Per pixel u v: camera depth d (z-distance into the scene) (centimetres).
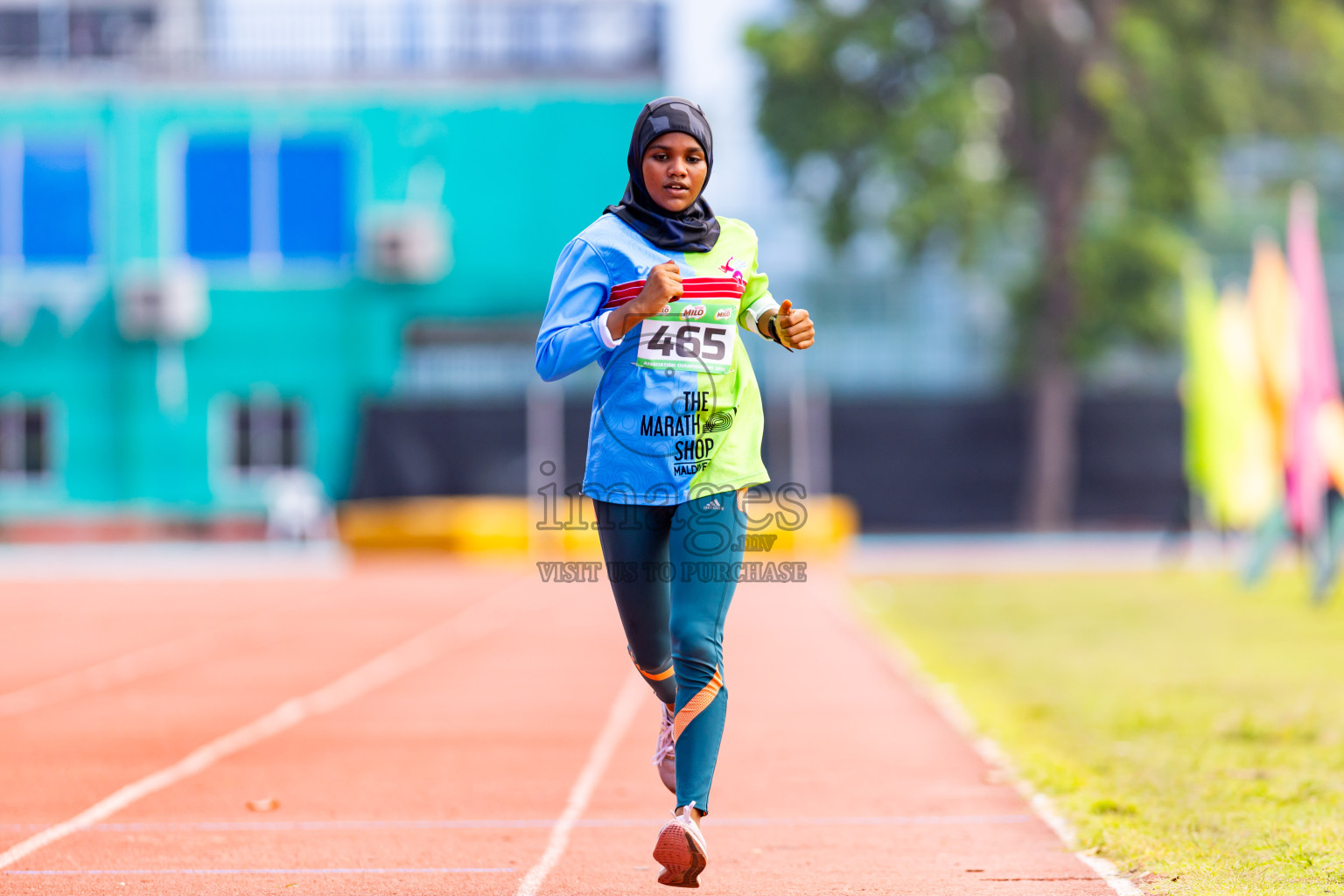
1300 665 3116
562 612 4866
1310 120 10056
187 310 8894
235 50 8981
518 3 8938
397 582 6284
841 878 1448
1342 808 1680
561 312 1312
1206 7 9581
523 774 2058
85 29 9119
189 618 4719
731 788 1925
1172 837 1544
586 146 8931
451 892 1402
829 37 9400
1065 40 9575
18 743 2350
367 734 2427
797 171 9719
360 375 8988
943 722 2462
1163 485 9769
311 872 1485
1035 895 1359
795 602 4997
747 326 1409
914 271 9900
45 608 5097
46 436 8969
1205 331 5188
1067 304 9600
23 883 1444
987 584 5747
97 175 8938
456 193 8944
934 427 9625
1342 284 10069
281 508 8862
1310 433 4509
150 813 1794
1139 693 2708
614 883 1434
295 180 8962
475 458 9212
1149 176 9556
